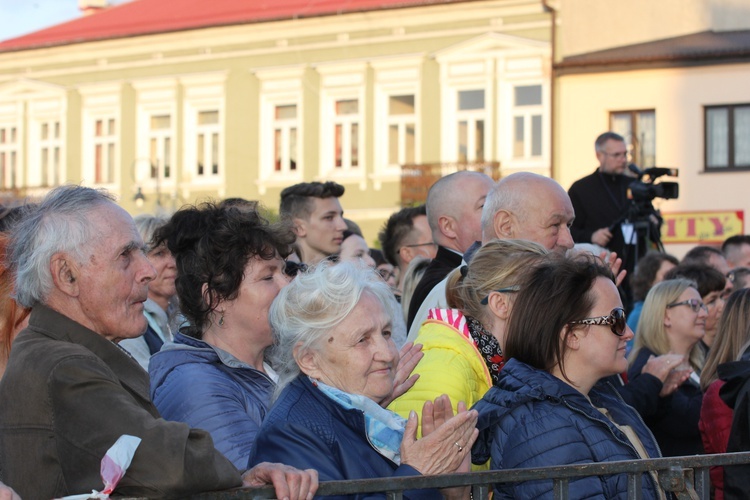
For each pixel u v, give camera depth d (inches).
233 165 1175.0
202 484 98.7
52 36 1290.6
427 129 1084.5
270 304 145.3
